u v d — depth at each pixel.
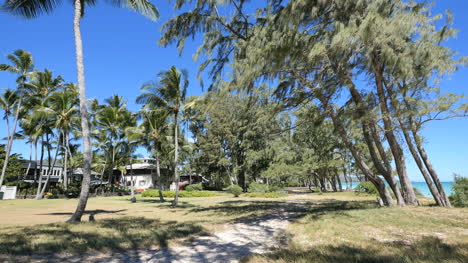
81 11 11.88
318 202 19.58
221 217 11.80
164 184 50.88
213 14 10.89
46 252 5.23
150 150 29.34
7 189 31.84
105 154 38.88
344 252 4.78
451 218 8.56
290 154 34.94
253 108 13.12
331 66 9.69
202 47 11.25
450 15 9.10
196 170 43.62
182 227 8.64
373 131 12.19
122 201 26.23
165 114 21.23
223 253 5.38
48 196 32.69
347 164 33.50
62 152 46.12
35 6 10.76
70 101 32.62
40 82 31.41
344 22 8.56
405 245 5.27
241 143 37.59
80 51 10.75
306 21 8.58
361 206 13.93
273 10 9.33
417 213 9.88
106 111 28.53
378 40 7.68
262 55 8.38
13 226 8.45
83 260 4.86
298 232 7.28
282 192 33.28
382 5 8.04
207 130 40.34
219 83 10.39
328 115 12.26
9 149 26.16
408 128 11.79
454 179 14.15
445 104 10.13
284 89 11.43
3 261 4.52
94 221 10.02
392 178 13.32
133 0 11.84
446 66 8.97
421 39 8.46
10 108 30.81
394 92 10.60
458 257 4.14
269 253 5.04
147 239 6.61
